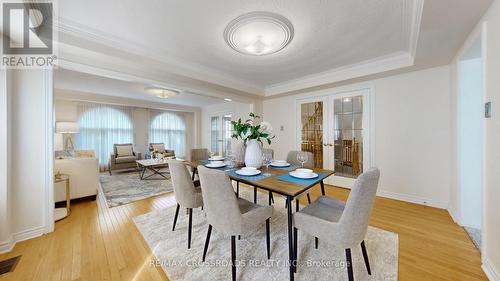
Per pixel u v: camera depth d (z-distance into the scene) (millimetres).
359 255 1626
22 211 1858
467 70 2102
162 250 1711
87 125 5406
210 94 3818
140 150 6422
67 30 1910
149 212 2557
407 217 2342
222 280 1360
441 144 2611
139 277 1396
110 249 1726
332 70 3211
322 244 1791
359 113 3400
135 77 2777
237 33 2023
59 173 2568
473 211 2078
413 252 1652
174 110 6930
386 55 2635
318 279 1363
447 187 2574
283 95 4379
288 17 1809
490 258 1381
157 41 2264
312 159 2398
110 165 5039
